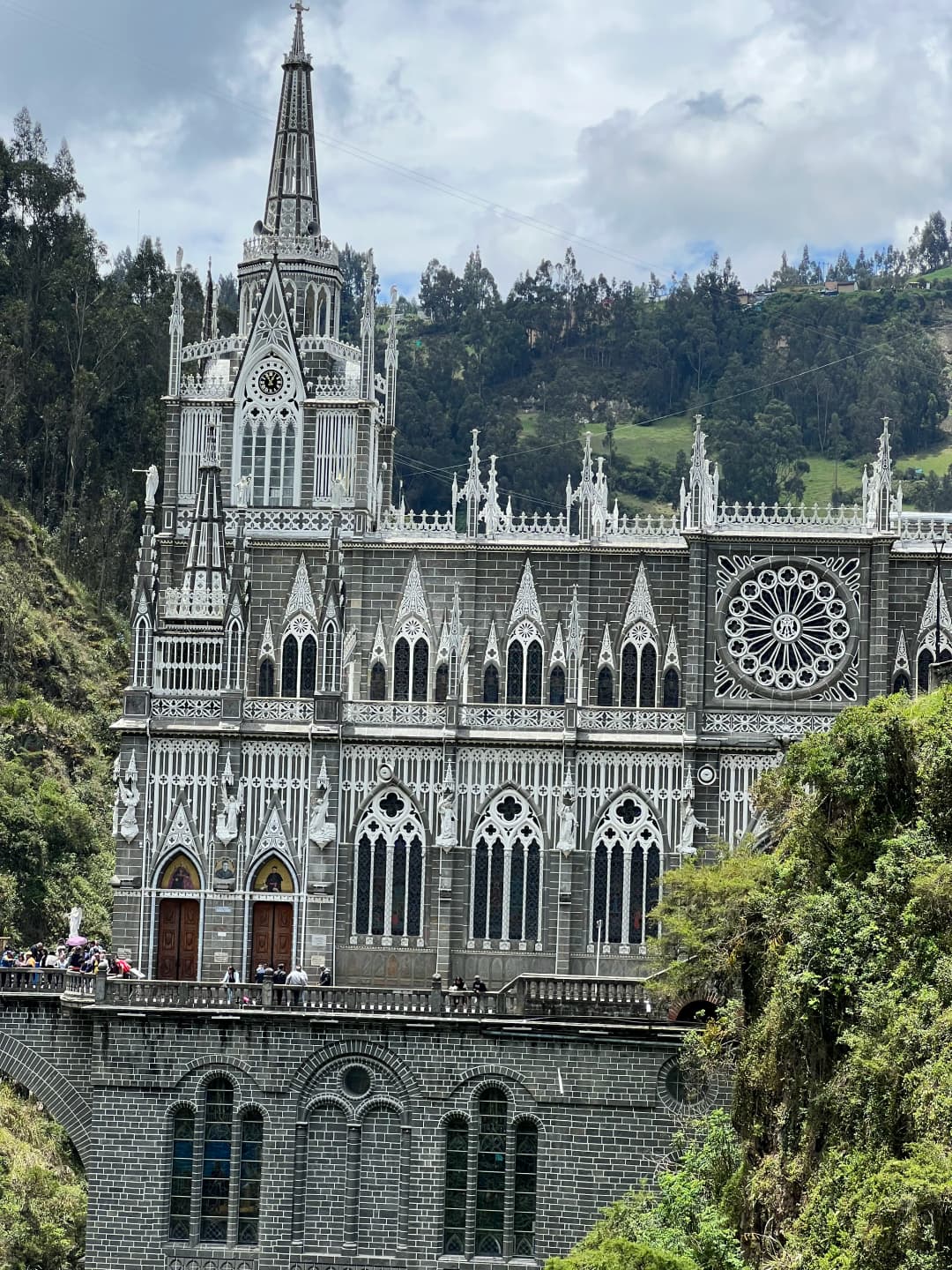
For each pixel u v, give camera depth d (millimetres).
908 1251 66938
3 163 192500
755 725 107750
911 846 82000
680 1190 84688
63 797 149500
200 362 122812
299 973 101312
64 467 185375
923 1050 73125
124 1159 97750
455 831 107438
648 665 109938
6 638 163125
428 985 107000
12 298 186875
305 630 112000
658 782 107438
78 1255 120562
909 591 109062
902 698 89938
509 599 111062
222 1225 97375
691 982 95438
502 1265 95562
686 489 110750
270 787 108688
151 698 109500
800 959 82812
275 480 115688
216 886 107938
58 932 139000
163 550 115125
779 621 108500
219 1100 97938
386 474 122250
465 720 108438
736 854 102062
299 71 125125
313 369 116812
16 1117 127500
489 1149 96500
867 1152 73500
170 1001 98250
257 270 122125
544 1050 96000
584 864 107250
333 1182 97188
